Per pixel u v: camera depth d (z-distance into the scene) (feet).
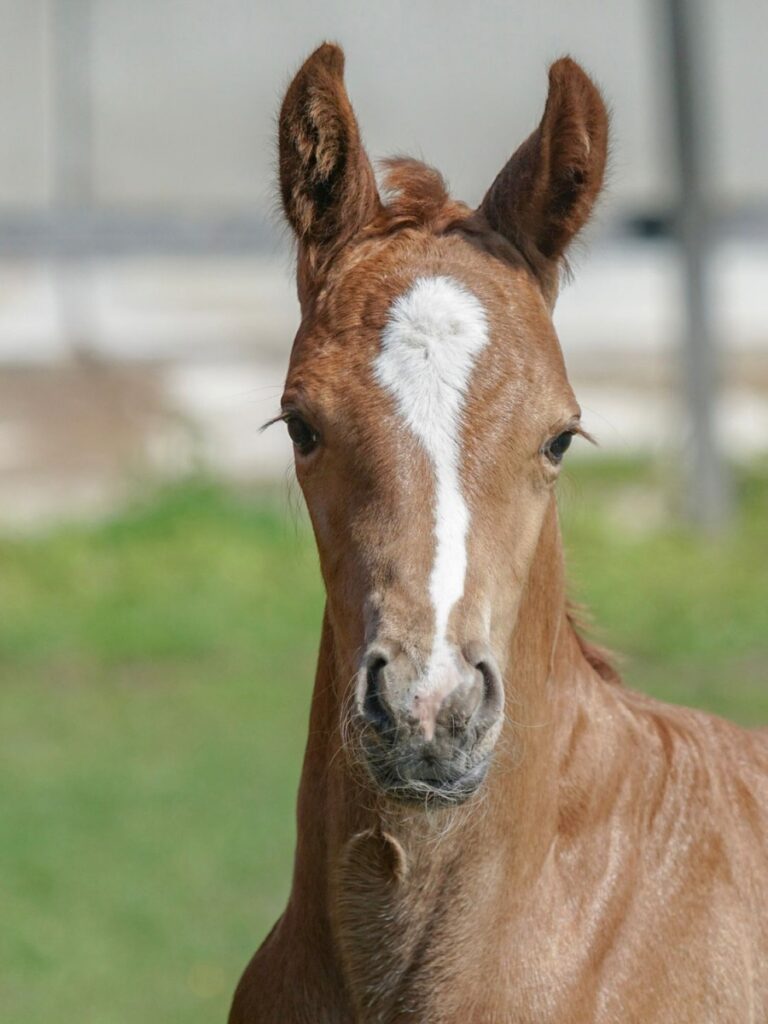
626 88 93.04
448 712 14.10
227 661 48.85
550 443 15.43
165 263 91.45
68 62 94.94
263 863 35.04
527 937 15.98
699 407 59.41
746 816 17.97
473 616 14.48
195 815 37.52
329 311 15.87
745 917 17.13
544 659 16.38
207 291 93.66
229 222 66.18
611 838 16.74
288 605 52.65
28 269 88.74
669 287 82.43
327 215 16.63
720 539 57.82
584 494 61.05
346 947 16.29
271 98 93.91
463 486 14.80
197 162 96.78
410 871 15.85
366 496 14.93
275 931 17.65
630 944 16.34
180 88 96.17
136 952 30.99
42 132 95.09
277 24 96.17
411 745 14.11
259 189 97.04
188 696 45.85
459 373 15.10
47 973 30.17
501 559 14.93
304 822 16.88
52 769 40.42
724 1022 16.53
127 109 96.02
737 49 94.43
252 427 68.39
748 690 44.57
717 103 94.43
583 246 17.20
